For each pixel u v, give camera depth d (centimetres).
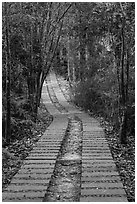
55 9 1384
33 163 696
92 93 1623
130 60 995
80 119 1355
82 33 1579
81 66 1769
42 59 1313
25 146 887
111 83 1247
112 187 544
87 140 921
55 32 1490
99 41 1528
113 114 1172
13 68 1201
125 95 927
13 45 1164
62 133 1027
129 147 880
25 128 1070
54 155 758
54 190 571
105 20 1068
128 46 912
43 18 1264
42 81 1487
